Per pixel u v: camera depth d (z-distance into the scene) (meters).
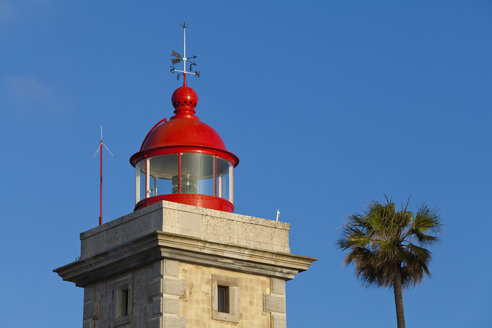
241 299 37.66
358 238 44.06
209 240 36.81
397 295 43.69
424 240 44.41
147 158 38.69
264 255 37.94
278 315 38.22
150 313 36.31
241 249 37.44
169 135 38.66
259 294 38.12
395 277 43.84
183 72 40.44
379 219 44.31
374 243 43.88
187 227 36.91
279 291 38.47
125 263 37.38
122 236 37.84
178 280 36.41
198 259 36.78
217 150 38.75
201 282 36.91
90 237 39.03
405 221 44.41
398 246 44.12
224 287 37.59
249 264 37.78
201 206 37.91
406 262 43.62
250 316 37.72
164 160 38.53
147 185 38.47
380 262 43.56
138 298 36.91
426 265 43.91
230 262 37.41
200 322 36.56
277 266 38.38
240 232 38.03
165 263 36.28
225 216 37.81
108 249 37.78
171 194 37.91
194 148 38.47
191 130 38.78
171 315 36.00
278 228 38.88
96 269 38.22
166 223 36.56
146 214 37.19
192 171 38.38
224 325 37.06
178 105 39.94
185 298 36.44
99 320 38.22
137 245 36.56
